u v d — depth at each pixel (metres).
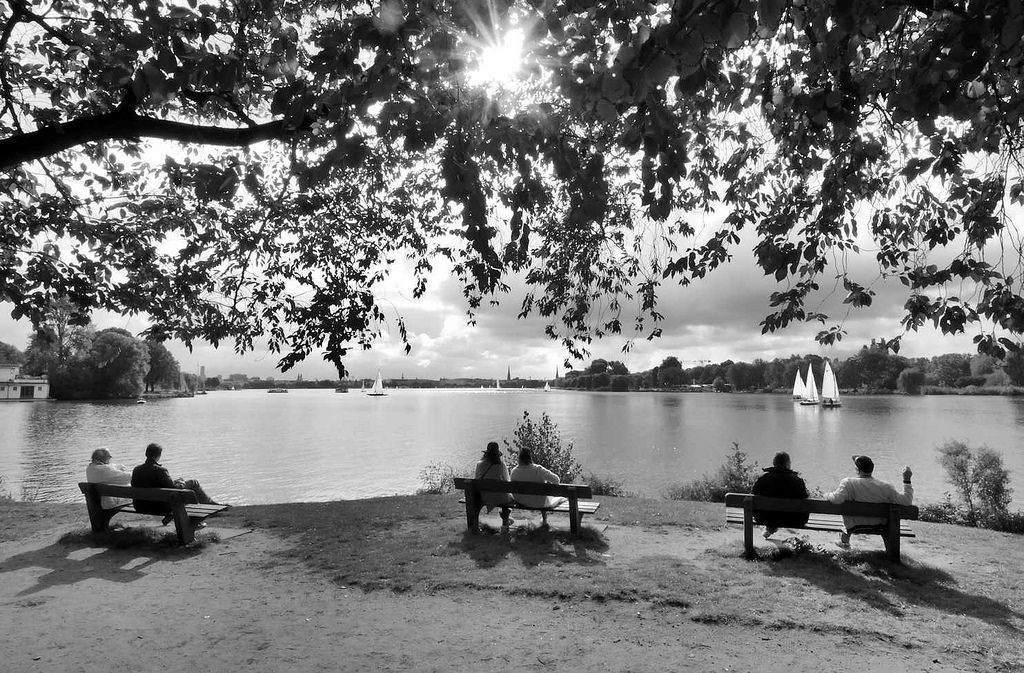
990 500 12.77
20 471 31.67
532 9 3.56
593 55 3.77
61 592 6.71
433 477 26.81
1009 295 5.00
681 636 5.27
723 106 5.77
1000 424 70.62
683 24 2.62
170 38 4.08
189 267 8.91
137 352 128.00
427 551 8.01
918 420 79.38
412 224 8.43
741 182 7.00
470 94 3.76
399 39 3.30
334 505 11.72
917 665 4.67
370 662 4.86
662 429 63.34
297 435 55.25
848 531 7.75
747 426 68.62
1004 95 4.78
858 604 5.93
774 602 5.98
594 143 4.80
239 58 4.30
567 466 16.14
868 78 4.59
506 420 80.38
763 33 2.84
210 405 135.38
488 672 4.65
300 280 8.16
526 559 7.62
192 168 7.79
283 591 6.69
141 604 6.32
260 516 10.63
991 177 5.85
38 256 8.76
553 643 5.17
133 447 44.03
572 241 7.99
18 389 122.69
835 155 5.57
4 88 6.55
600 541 8.54
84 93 7.14
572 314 8.42
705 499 15.48
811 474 32.81
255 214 8.36
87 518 10.55
